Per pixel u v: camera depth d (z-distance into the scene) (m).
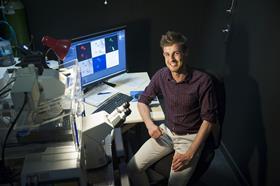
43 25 2.67
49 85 1.26
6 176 1.25
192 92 1.77
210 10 2.83
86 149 1.41
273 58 1.80
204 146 1.86
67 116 1.28
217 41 2.70
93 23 2.77
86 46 2.04
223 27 2.54
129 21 2.84
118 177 1.45
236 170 2.40
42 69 1.38
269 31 1.84
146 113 1.95
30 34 2.66
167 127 2.04
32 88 1.12
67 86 1.40
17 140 1.26
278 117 1.75
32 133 1.26
